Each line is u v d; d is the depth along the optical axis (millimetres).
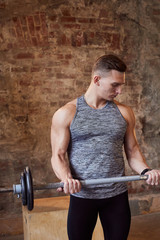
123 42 3771
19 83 3439
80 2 3561
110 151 1750
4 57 3373
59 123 1771
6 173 3465
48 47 3494
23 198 1574
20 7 3365
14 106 3445
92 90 1806
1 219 3400
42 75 3500
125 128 1814
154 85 3934
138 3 3781
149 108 3943
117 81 1712
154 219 3674
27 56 3438
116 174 1768
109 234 1780
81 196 1767
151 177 1699
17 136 3479
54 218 2480
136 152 1912
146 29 3840
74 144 1783
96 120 1763
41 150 3564
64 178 1660
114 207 1769
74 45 3582
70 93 3607
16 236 3244
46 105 3539
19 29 3383
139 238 3160
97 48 3672
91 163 1737
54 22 3486
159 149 4027
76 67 3607
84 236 1790
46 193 3600
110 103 1830
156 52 3908
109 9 3676
